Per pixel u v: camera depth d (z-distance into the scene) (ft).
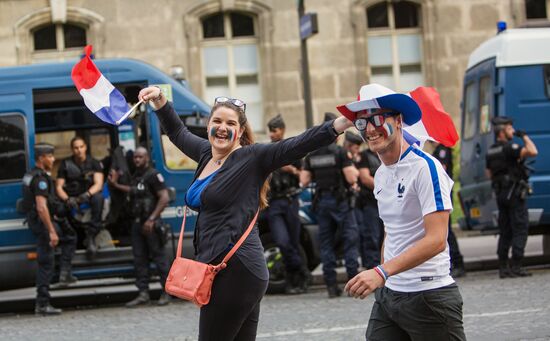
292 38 73.87
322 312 39.19
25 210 43.14
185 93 47.09
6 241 44.55
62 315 43.11
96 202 45.93
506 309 36.83
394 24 75.97
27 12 71.36
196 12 72.95
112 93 22.49
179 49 72.84
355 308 39.75
